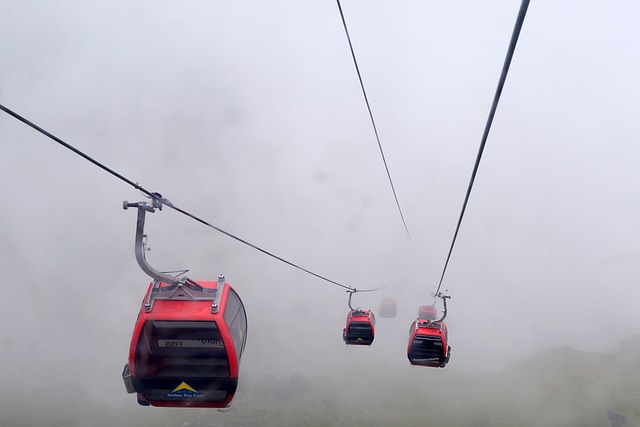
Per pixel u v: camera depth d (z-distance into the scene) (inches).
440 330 842.2
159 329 406.0
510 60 316.2
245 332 499.2
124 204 397.1
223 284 425.1
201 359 422.9
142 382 415.2
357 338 1059.3
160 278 398.9
